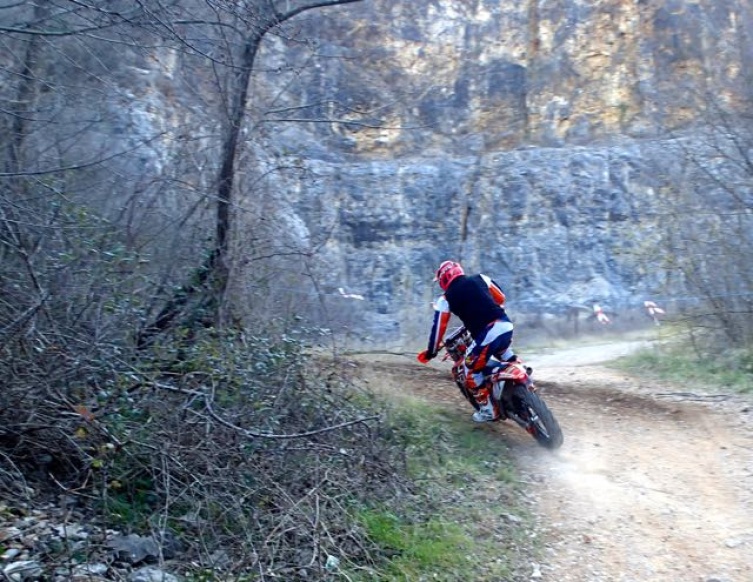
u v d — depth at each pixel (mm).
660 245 16062
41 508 5148
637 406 9922
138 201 7520
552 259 33938
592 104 36969
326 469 5910
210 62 7828
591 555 5766
